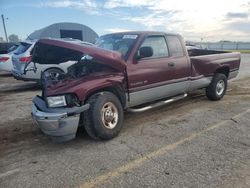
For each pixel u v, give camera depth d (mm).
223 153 3793
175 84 5691
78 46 4121
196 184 3012
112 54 4367
